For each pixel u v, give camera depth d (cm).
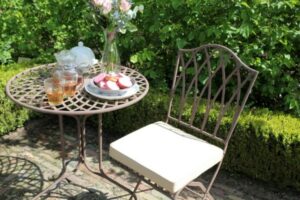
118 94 213
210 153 213
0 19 344
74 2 337
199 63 304
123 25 210
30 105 200
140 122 312
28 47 352
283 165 262
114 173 287
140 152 209
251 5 273
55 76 208
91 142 326
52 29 342
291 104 276
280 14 284
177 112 288
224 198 265
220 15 288
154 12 305
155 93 306
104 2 200
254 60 278
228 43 282
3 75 318
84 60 240
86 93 218
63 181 270
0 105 311
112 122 331
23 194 257
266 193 272
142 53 301
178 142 222
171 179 189
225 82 224
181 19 302
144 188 269
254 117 272
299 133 252
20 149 311
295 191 274
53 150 312
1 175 276
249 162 275
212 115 275
